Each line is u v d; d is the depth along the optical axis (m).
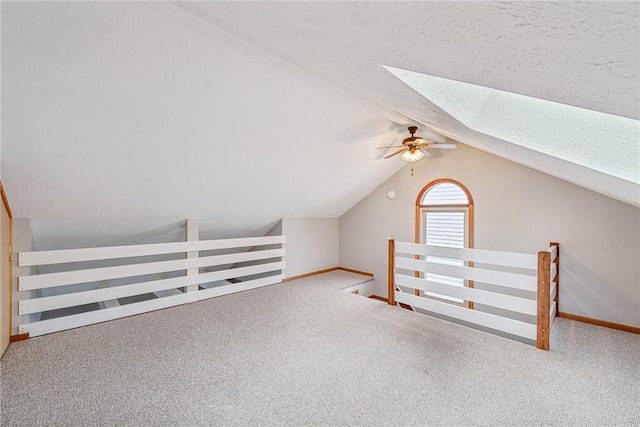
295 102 2.82
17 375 2.18
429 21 0.62
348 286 4.89
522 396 1.98
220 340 2.80
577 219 3.46
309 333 2.96
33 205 2.80
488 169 4.15
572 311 3.51
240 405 1.88
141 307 3.51
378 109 3.15
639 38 0.42
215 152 3.04
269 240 4.73
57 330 2.96
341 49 1.14
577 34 0.47
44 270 3.89
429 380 2.16
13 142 2.17
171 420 1.75
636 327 3.12
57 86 1.93
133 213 3.46
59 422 1.71
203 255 5.09
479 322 3.06
